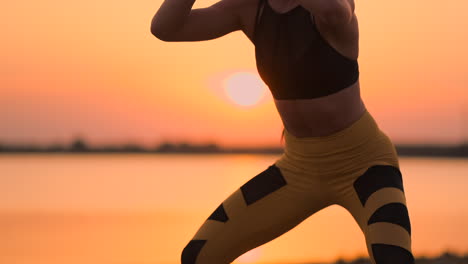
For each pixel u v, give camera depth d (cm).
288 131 601
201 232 588
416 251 2812
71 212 6019
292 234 4012
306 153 585
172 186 11144
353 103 569
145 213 5812
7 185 11306
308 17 541
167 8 586
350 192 571
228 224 586
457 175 17450
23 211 6159
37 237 3962
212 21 598
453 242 3366
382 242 518
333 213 5994
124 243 3600
